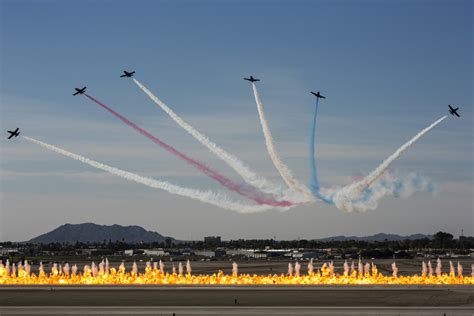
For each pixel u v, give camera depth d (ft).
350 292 431.02
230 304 373.81
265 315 314.96
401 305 366.84
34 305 375.86
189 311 330.75
